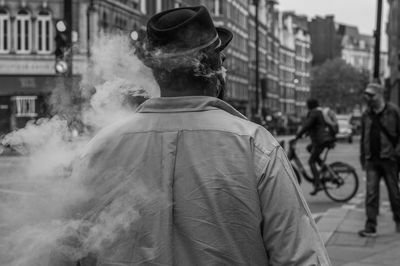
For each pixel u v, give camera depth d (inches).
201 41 71.7
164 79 73.5
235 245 65.6
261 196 67.2
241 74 2795.3
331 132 449.7
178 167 68.7
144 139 71.4
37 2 1387.8
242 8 2839.6
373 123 294.2
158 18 74.1
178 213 67.0
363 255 249.9
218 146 68.6
